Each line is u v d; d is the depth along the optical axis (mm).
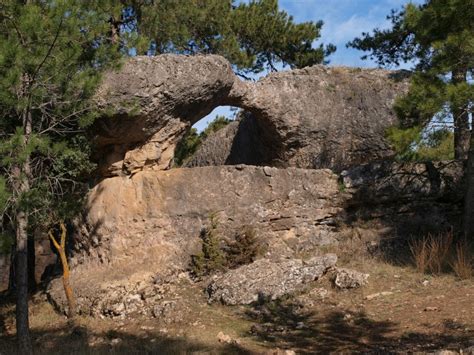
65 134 12453
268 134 17516
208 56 14211
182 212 14023
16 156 9930
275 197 14406
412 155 14461
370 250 13773
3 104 9875
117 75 12656
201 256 13430
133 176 14453
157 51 18922
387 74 17328
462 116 14016
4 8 10203
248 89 15820
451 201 14633
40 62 10125
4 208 9883
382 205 14711
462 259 11766
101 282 13461
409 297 10875
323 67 17375
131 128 13602
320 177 14844
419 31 13531
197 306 12062
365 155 17203
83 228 14672
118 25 18141
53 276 15586
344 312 10688
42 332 12203
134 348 10125
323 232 14516
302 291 11844
